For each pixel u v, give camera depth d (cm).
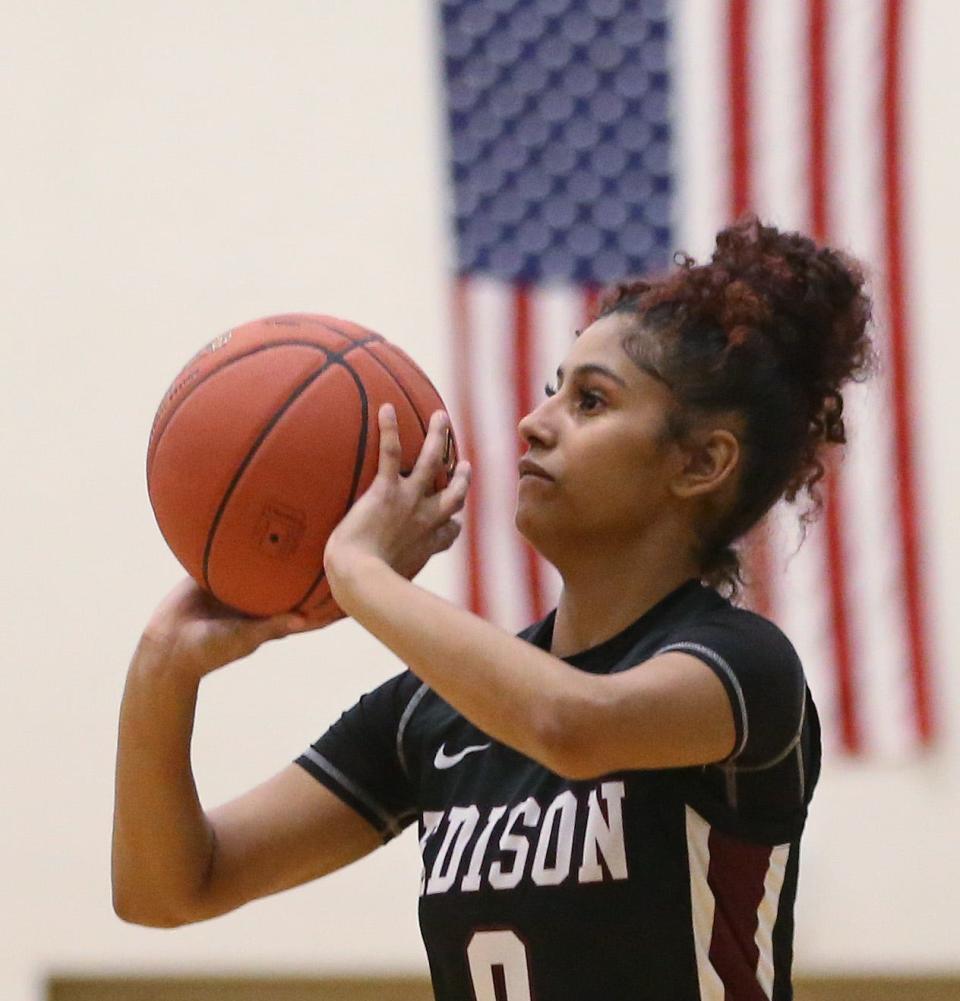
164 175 1215
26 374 1205
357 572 405
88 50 1226
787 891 424
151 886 475
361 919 1148
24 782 1172
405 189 1203
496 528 1150
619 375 429
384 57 1213
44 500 1195
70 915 1160
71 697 1180
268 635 456
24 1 1234
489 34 1210
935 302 1167
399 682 481
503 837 411
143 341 1204
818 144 1180
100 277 1209
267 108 1216
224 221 1209
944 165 1173
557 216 1195
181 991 1159
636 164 1195
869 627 1147
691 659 386
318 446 433
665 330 429
